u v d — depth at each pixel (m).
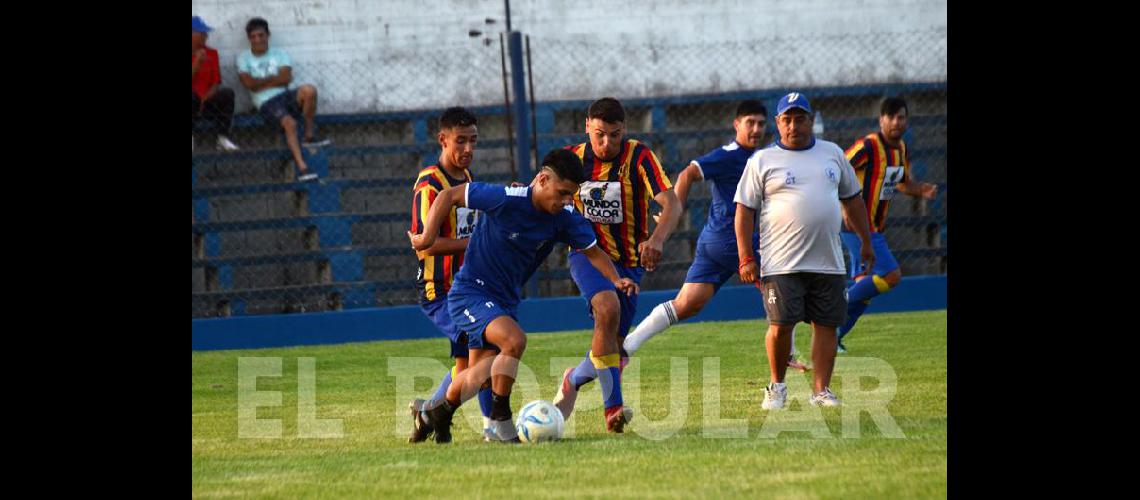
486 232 20.36
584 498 14.35
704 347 35.72
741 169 25.94
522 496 14.59
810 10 52.91
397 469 17.00
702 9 52.66
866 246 24.25
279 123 49.25
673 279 48.38
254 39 48.88
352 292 46.75
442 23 51.50
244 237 47.94
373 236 48.94
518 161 44.31
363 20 51.19
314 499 14.97
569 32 52.06
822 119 51.59
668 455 17.33
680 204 23.78
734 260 25.88
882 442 17.94
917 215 50.75
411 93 51.12
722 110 52.44
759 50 52.53
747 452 17.34
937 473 15.21
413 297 47.47
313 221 48.31
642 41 52.25
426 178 22.33
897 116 33.00
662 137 50.88
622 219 23.94
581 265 22.44
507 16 45.97
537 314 42.84
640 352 34.84
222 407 26.88
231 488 15.97
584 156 23.81
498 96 51.41
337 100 50.56
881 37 52.88
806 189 22.69
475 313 20.06
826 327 23.22
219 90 48.31
